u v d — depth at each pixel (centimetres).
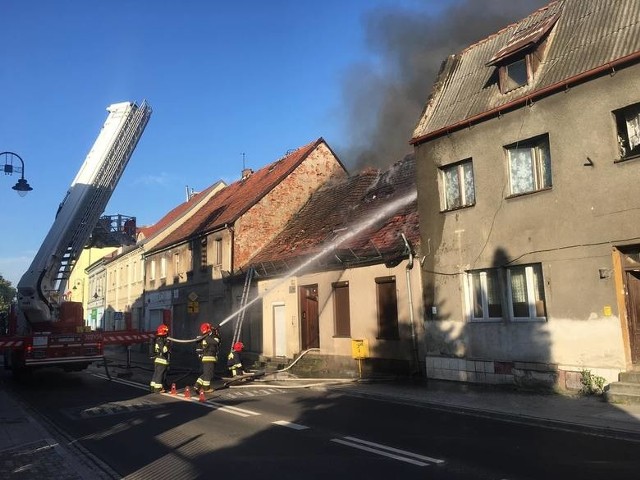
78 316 1838
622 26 1116
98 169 1742
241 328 2284
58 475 634
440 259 1398
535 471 600
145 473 639
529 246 1189
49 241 1712
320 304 1808
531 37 1234
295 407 1084
